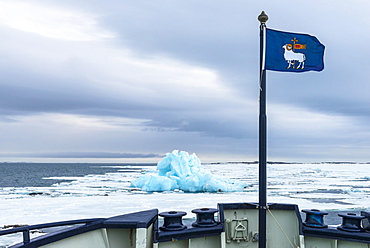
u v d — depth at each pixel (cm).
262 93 335
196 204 2764
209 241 380
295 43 355
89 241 312
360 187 4722
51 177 7844
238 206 407
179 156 4631
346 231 367
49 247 278
